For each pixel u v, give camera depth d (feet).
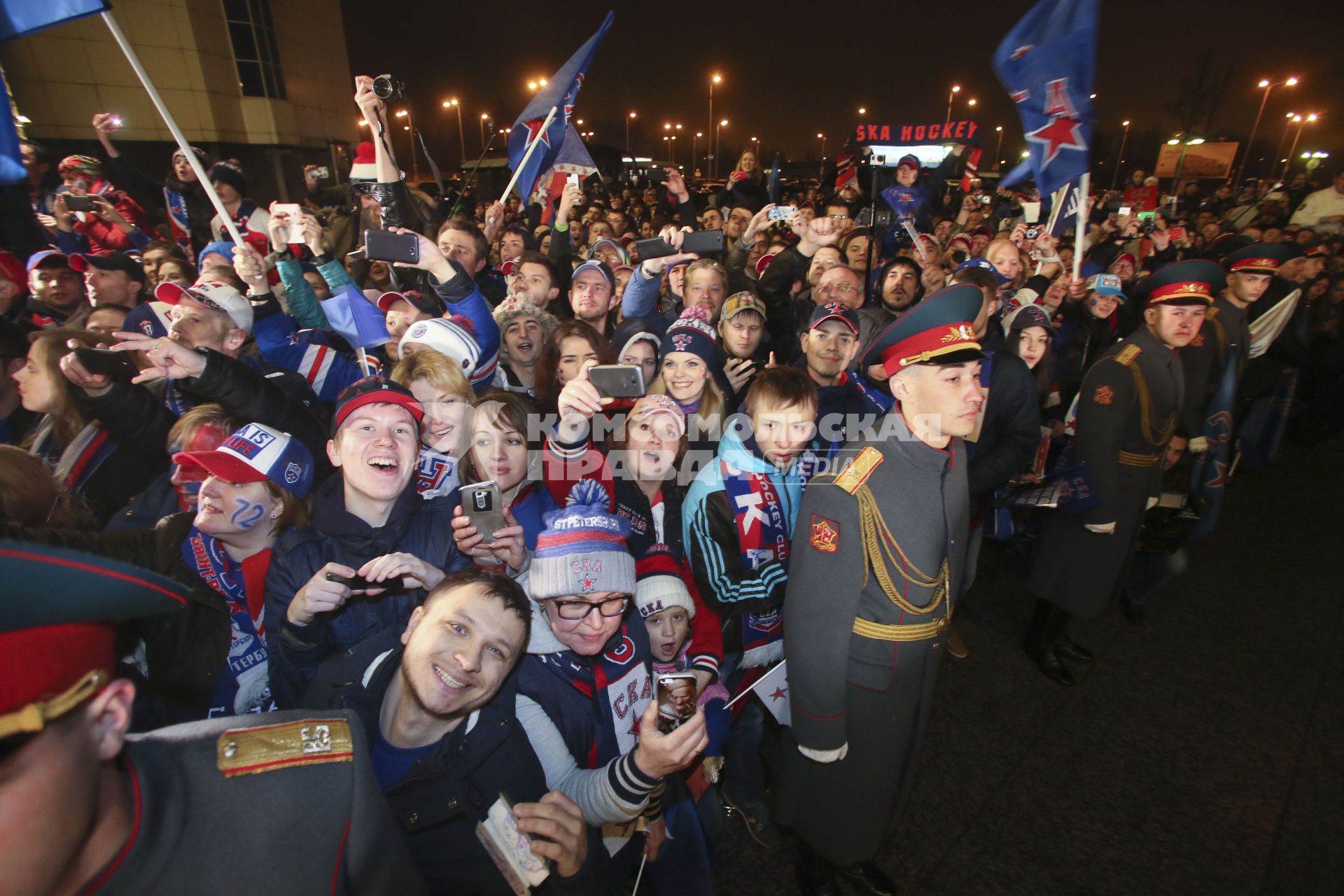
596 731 5.29
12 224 13.53
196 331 7.54
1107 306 13.74
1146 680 10.24
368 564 4.66
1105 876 7.13
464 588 4.20
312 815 2.81
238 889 2.57
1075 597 9.85
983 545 14.52
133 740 2.60
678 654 6.68
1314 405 19.81
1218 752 8.82
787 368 6.72
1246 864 7.24
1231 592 12.62
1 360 7.68
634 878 6.32
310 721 3.02
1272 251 11.32
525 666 5.17
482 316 8.23
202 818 2.56
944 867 7.25
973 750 8.90
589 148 67.77
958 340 5.16
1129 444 9.57
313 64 74.18
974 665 10.66
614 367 5.92
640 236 29.81
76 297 11.27
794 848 7.57
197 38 60.03
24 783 1.90
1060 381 14.46
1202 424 11.92
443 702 4.09
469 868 4.30
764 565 6.82
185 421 6.14
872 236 15.60
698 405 8.16
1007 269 14.11
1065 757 8.77
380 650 4.69
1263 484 17.42
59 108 54.08
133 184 19.48
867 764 6.11
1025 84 10.69
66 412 6.79
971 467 9.57
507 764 4.44
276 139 68.69
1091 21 9.86
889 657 5.84
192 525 5.59
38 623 1.92
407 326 9.27
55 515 5.05
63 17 6.92
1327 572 13.28
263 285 8.66
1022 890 6.98
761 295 13.29
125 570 2.17
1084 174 10.40
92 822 2.13
